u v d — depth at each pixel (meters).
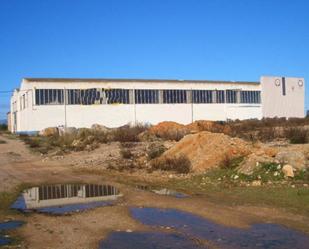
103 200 14.68
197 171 19.98
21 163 27.53
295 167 17.30
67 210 13.11
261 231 10.05
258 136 35.91
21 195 16.12
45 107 66.31
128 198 14.80
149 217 11.83
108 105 70.19
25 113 69.88
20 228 10.84
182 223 11.05
